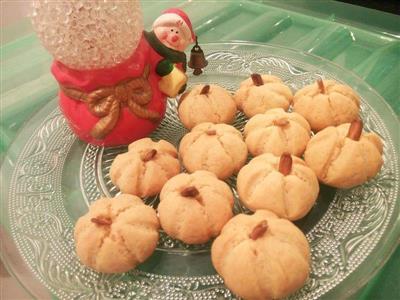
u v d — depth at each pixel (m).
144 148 0.19
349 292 0.15
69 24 0.16
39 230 0.18
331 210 0.18
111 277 0.16
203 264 0.17
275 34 0.29
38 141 0.22
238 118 0.22
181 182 0.17
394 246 0.16
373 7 0.30
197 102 0.21
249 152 0.20
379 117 0.21
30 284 0.16
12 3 0.32
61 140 0.22
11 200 0.19
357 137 0.18
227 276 0.15
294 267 0.15
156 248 0.17
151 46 0.19
